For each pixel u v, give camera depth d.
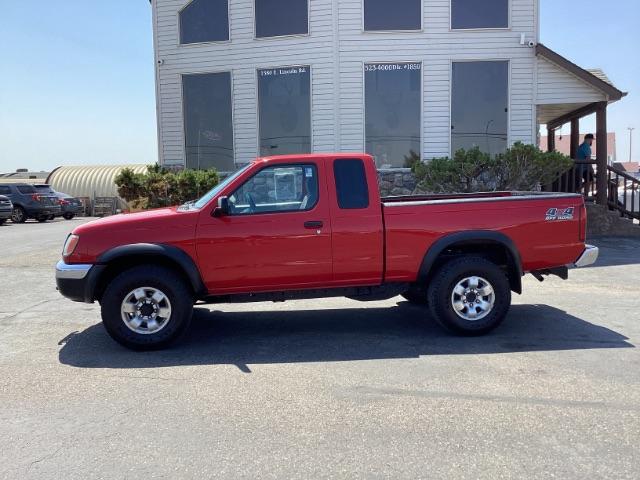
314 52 14.22
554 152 12.12
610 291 8.48
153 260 5.94
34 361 5.50
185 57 14.98
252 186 5.93
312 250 5.90
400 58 14.07
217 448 3.67
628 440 3.71
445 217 6.04
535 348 5.71
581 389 4.59
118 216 5.99
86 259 5.68
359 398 4.46
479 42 13.97
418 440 3.74
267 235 5.82
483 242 6.14
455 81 14.12
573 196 6.30
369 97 14.25
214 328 6.69
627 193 15.56
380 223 5.96
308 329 6.60
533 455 3.52
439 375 4.96
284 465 3.45
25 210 25.36
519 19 13.91
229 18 14.64
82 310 7.66
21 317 7.30
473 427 3.92
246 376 5.01
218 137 15.02
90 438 3.83
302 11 14.30
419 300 7.79
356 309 7.59
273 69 14.52
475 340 6.04
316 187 5.94
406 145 14.30
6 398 4.55
